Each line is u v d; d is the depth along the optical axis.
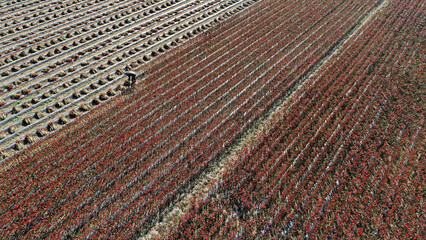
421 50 33.12
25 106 24.73
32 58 31.00
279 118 24.41
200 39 36.00
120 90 27.39
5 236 15.92
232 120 24.14
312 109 25.19
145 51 33.34
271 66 31.05
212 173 20.16
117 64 30.56
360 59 31.72
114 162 20.34
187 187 19.09
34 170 19.52
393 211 17.25
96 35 35.50
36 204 17.70
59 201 17.80
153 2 45.41
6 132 22.36
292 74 29.50
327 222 16.80
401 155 20.95
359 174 19.38
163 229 16.84
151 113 24.72
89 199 17.92
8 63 29.83
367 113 24.38
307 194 18.48
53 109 24.77
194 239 16.09
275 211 17.59
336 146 21.55
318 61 32.25
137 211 17.34
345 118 23.84
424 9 43.16
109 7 42.59
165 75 29.47
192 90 27.16
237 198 18.23
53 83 27.69
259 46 34.69
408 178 19.20
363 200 17.98
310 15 42.22
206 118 24.27
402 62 31.06
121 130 23.00
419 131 22.91
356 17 41.44
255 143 22.17
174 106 25.47
